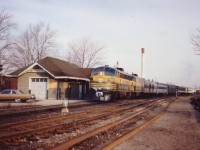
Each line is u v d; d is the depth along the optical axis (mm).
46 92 39750
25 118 16328
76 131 12125
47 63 41125
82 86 45812
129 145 9602
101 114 18734
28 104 28125
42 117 17016
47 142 9672
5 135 9898
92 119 16469
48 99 38750
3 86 41656
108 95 33594
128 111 23359
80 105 27609
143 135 11742
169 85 83062
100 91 33219
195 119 19078
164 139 11062
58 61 44594
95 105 28219
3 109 21609
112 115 19438
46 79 39875
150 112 23469
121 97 38719
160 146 9742
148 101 40094
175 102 42750
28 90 40156
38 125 13461
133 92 44562
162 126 14844
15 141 9477
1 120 15180
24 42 69625
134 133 11867
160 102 39594
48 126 12414
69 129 12453
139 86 48406
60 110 21984
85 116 18547
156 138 11188
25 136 10422
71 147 8805
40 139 10086
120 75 36438
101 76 33531
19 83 40719
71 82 42531
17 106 24984
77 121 14914
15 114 18391
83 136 10133
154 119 17469
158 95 70750
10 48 57438
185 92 110438
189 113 23719
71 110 22391
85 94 46000
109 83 33312
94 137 10703
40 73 40031
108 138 10734
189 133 12875
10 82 41625
